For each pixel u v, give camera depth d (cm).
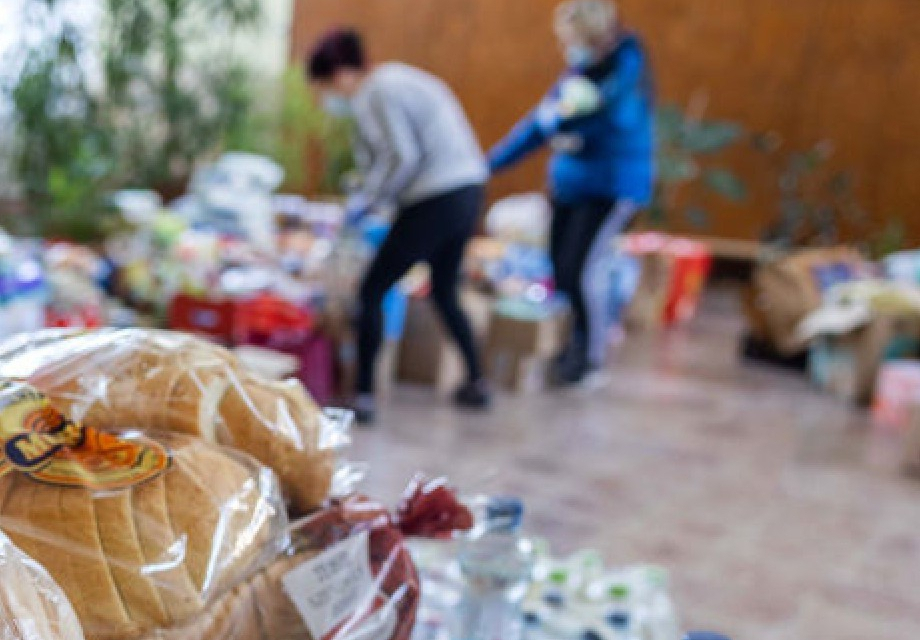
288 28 912
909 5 828
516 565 103
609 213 424
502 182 910
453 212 348
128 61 468
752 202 884
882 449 402
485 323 429
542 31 887
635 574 133
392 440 338
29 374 74
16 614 56
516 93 902
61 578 62
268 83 602
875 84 845
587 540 274
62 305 273
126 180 495
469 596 101
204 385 77
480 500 109
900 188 847
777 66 864
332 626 76
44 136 411
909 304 479
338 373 370
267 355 274
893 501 337
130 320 293
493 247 516
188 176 520
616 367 504
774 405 462
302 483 79
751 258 884
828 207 850
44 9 400
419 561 123
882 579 271
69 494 64
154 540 65
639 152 418
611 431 384
